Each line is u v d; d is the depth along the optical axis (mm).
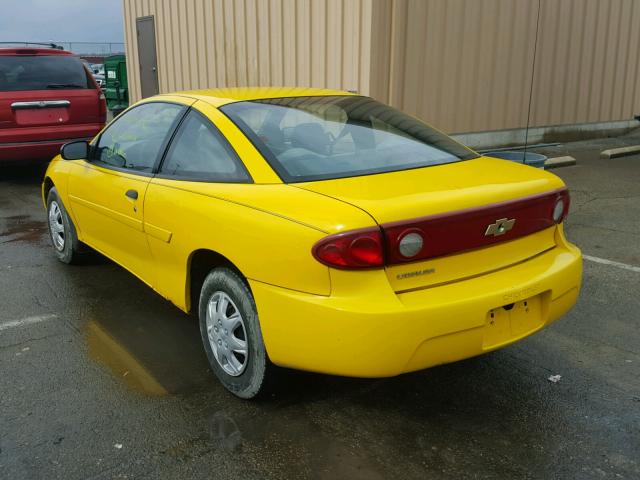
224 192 3043
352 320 2504
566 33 10602
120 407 3098
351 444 2797
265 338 2826
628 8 11523
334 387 3273
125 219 3889
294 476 2584
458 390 3254
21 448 2770
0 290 4680
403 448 2768
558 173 8984
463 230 2678
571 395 3197
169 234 3393
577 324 4031
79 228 4836
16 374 3424
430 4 8586
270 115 3414
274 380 2998
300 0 9109
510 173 3160
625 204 7141
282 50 9648
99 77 24828
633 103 12273
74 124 8445
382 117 3730
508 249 2891
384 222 2520
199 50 11609
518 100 10227
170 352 3691
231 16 10570
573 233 6039
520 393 3221
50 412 3051
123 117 4355
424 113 8977
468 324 2625
